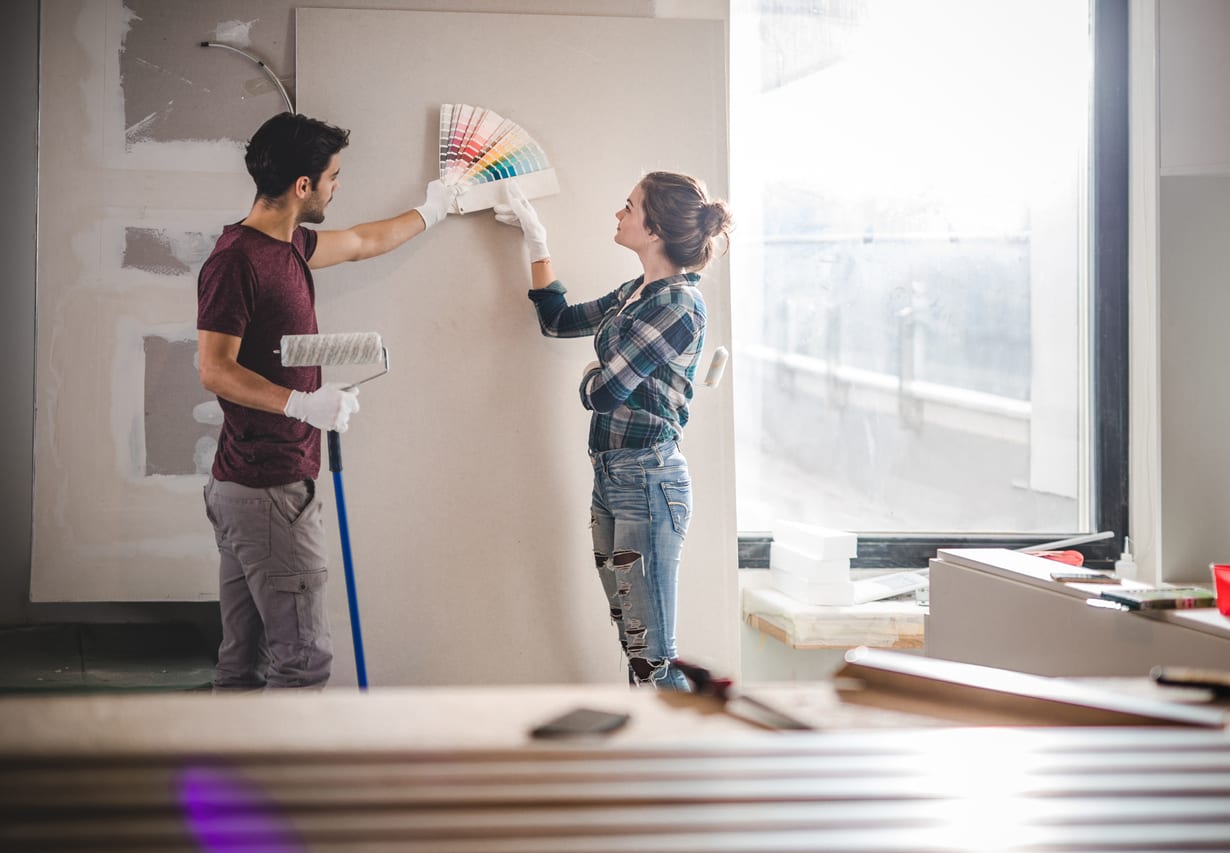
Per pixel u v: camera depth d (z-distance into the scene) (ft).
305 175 8.98
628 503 9.15
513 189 10.09
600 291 10.44
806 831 1.96
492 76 10.28
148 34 9.95
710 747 2.43
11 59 9.91
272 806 2.08
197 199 10.00
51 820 1.99
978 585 7.53
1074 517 11.66
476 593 10.30
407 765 2.33
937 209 11.51
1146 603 5.96
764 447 11.52
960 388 11.64
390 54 10.16
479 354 10.30
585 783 2.21
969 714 3.05
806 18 11.31
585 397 9.20
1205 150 10.33
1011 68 11.50
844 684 3.35
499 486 10.34
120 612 10.03
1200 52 10.39
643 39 10.48
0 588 10.00
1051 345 11.67
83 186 9.88
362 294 10.14
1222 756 2.37
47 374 9.87
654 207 9.08
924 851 1.87
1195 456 10.09
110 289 9.93
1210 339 10.10
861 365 11.55
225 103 10.04
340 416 8.57
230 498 8.87
